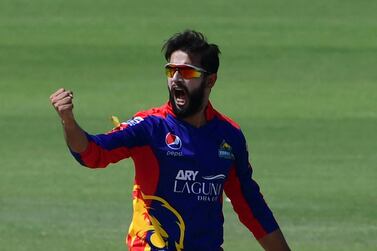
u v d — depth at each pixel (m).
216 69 20.05
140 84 81.69
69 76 84.38
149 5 105.50
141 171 19.97
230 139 20.38
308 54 91.00
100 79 83.50
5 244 40.59
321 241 41.62
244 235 42.12
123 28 98.12
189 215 19.94
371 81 82.94
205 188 20.05
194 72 19.64
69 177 53.12
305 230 43.31
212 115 20.36
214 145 20.17
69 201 48.09
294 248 40.56
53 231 42.66
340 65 87.94
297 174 54.38
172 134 19.95
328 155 59.16
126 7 104.81
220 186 20.30
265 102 75.56
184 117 20.00
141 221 19.97
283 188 51.22
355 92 79.19
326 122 68.56
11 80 82.75
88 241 41.19
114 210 46.53
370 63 88.69
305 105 74.62
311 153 59.59
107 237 41.84
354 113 71.75
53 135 63.84
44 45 93.12
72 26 98.75
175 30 97.75
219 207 20.39
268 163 56.94
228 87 80.38
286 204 47.97
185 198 19.95
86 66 87.38
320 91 79.56
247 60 88.94
